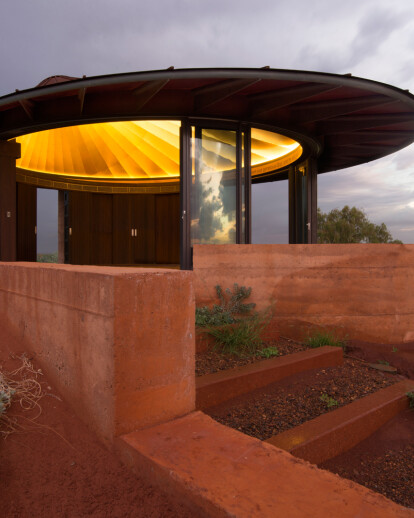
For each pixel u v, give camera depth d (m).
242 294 5.90
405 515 1.43
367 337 6.24
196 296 5.87
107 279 2.01
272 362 4.29
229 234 8.11
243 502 1.48
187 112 7.42
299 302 6.08
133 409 2.08
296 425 3.19
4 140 8.71
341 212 25.58
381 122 8.50
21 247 12.82
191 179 7.73
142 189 15.33
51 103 7.50
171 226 15.46
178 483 1.64
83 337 2.27
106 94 7.26
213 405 3.54
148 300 2.13
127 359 2.04
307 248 6.09
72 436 2.15
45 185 13.58
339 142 10.18
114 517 1.60
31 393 2.46
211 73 5.95
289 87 6.89
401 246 6.33
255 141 10.55
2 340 3.21
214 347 4.77
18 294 3.25
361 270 6.21
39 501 1.67
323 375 4.36
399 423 3.59
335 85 6.40
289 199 12.10
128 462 1.93
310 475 1.68
